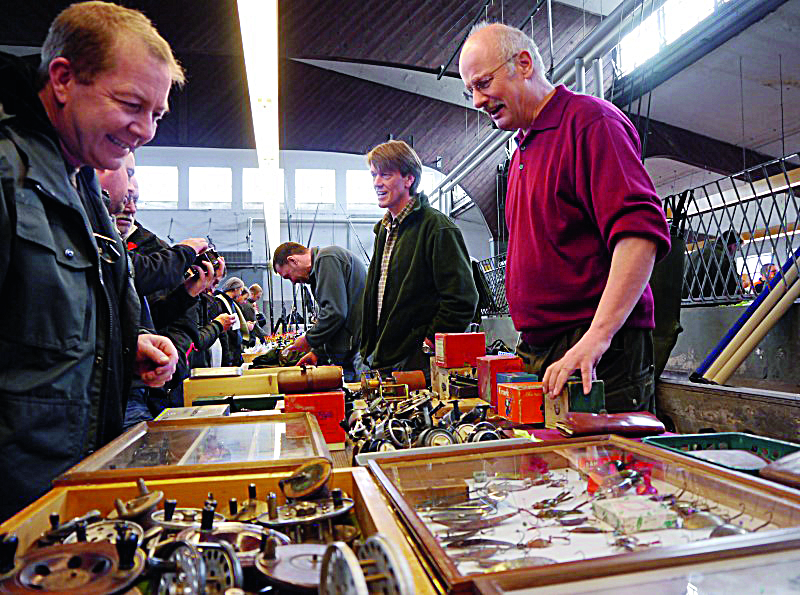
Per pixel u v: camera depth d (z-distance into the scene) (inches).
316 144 339.6
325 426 45.8
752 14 164.1
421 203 81.8
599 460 26.0
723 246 94.9
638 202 43.0
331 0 222.4
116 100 35.8
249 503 22.8
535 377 47.4
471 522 19.3
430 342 76.7
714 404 64.8
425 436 34.2
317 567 16.4
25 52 236.1
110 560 16.3
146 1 211.3
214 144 333.1
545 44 223.6
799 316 85.1
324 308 99.8
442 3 228.5
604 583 13.9
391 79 300.7
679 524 18.8
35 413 34.7
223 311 138.4
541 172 51.2
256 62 108.0
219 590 15.4
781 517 17.8
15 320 34.5
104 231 44.5
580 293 49.4
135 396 68.6
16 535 17.9
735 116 240.7
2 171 33.6
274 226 370.9
